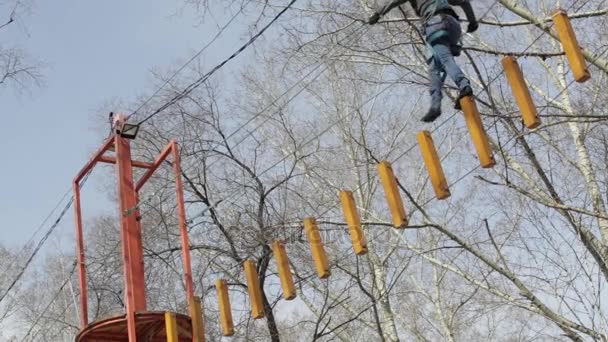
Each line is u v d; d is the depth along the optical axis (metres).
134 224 12.96
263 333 17.64
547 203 12.73
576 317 13.94
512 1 11.34
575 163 15.84
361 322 20.66
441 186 8.49
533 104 7.91
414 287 22.88
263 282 15.69
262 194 16.00
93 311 20.14
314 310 19.27
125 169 13.36
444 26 8.70
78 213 13.99
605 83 15.73
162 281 17.58
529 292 13.95
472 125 8.26
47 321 24.56
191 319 11.88
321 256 9.67
